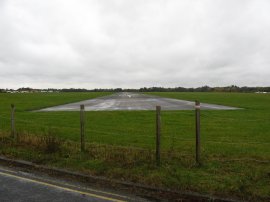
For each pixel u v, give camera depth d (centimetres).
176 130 1641
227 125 1873
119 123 1958
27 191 651
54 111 2969
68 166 835
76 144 1105
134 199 610
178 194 635
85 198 611
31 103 4691
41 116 2409
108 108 3419
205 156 966
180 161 876
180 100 5606
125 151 973
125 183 694
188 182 691
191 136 1443
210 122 2025
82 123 1005
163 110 3038
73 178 747
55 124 1886
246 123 1975
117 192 649
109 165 832
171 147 1096
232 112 2830
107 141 1263
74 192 646
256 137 1428
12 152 995
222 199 600
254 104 4319
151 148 1102
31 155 951
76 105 4088
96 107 3606
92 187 680
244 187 658
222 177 727
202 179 714
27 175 771
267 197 605
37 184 699
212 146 1168
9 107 3666
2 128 1650
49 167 827
